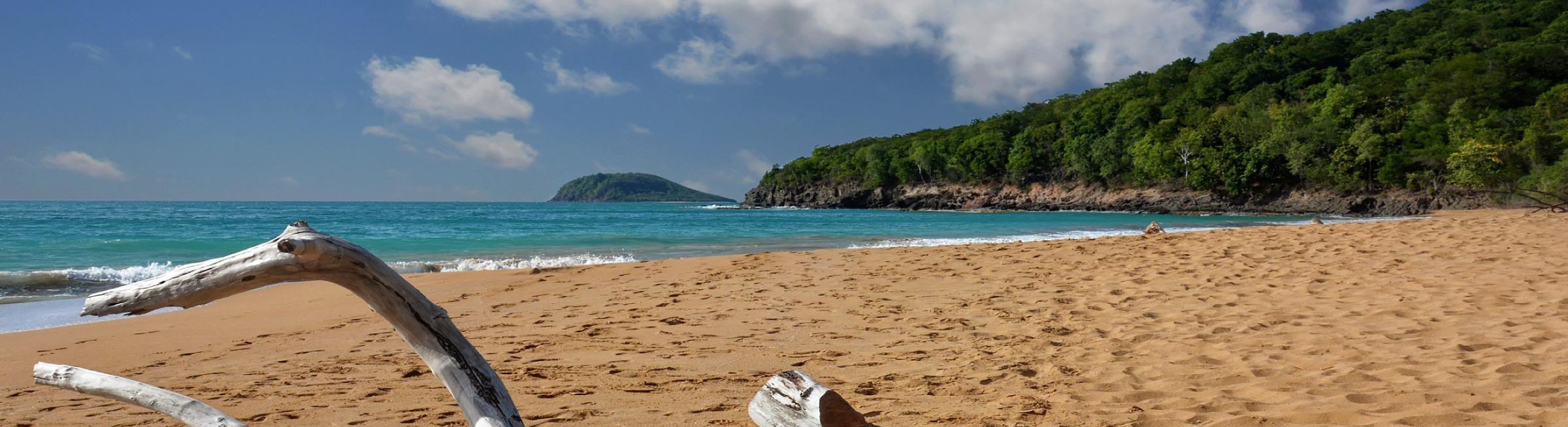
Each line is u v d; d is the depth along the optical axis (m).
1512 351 4.98
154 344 6.55
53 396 4.50
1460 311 6.51
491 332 6.89
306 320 7.87
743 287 9.89
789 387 2.62
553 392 4.52
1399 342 5.39
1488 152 55.78
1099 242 14.69
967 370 5.06
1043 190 97.81
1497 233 13.76
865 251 14.28
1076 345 5.80
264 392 4.55
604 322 7.43
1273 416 3.73
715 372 5.16
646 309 8.19
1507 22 92.25
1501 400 3.86
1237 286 8.52
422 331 1.84
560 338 6.54
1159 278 9.38
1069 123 103.88
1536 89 68.19
